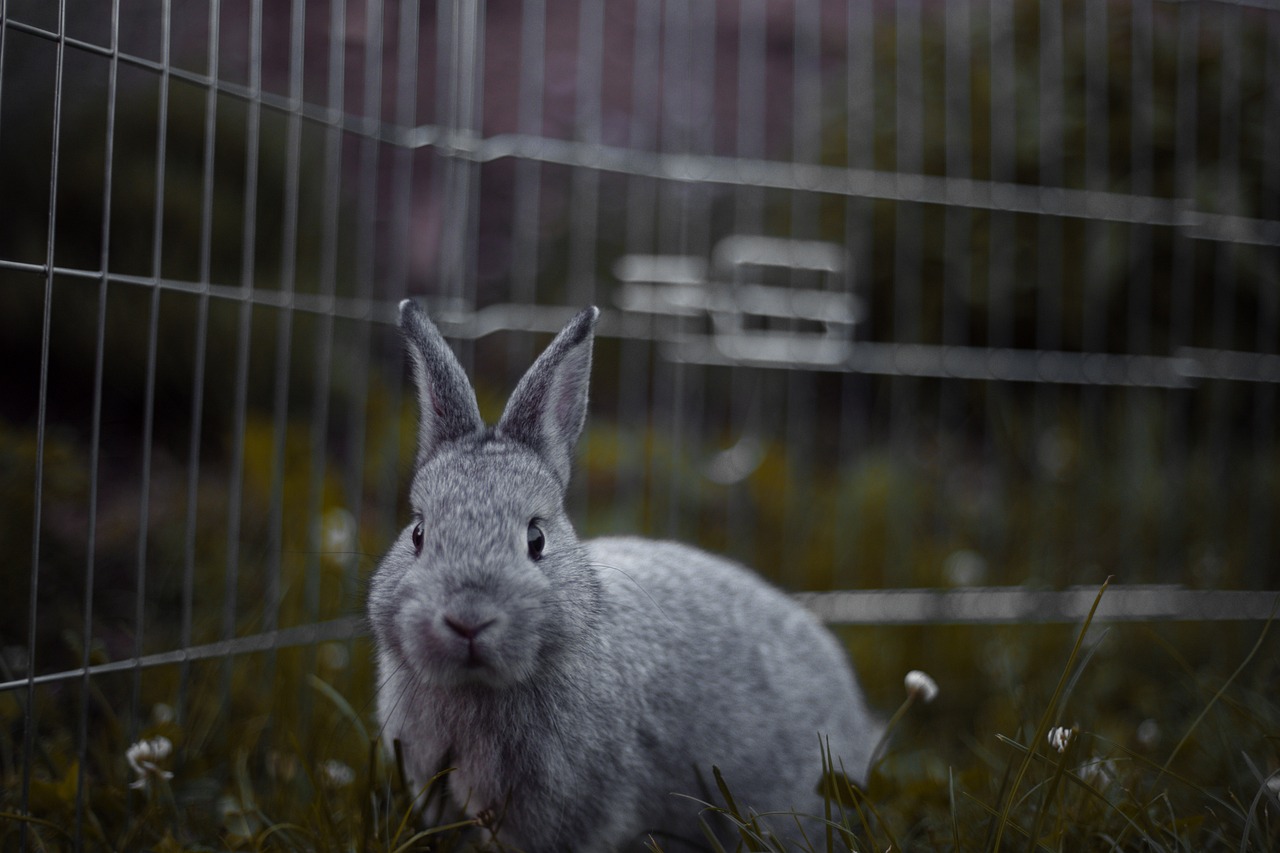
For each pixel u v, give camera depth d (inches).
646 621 27.3
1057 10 48.2
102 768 28.2
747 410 51.1
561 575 25.5
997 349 50.8
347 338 45.6
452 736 25.7
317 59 46.7
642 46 54.6
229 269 43.5
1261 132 49.0
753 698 28.2
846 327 47.0
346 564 35.3
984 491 47.6
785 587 39.4
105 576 35.5
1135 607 39.3
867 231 52.8
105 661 30.1
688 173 39.9
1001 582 41.0
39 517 25.7
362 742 29.5
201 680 31.3
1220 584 40.6
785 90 65.1
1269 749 29.0
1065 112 50.1
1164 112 49.1
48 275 25.6
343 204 47.7
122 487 41.3
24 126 40.9
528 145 36.9
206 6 44.4
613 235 57.3
